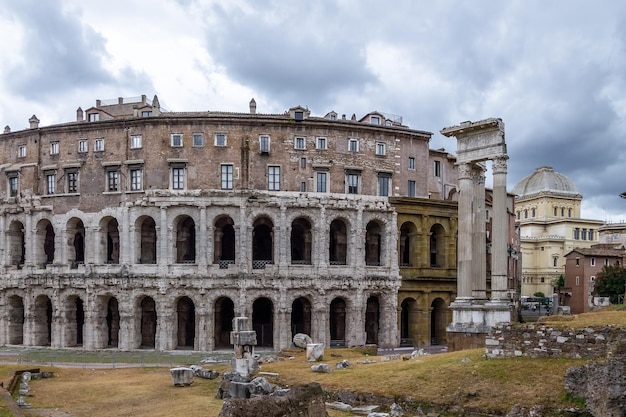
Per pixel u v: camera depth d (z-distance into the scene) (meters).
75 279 88.88
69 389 51.50
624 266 137.38
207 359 73.56
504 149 63.91
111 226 94.00
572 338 40.94
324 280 87.06
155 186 87.88
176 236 88.56
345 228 94.25
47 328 93.75
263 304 94.19
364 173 91.75
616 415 33.25
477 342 61.50
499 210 63.38
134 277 86.06
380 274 90.44
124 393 49.25
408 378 43.81
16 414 37.19
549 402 36.12
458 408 38.38
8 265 94.31
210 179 87.62
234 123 88.44
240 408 30.28
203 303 84.81
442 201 95.31
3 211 94.81
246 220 86.25
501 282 62.62
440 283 95.19
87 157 91.31
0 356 78.50
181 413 40.56
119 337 87.12
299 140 89.94
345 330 89.88
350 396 43.19
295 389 33.97
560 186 193.62
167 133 88.50
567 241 180.25
